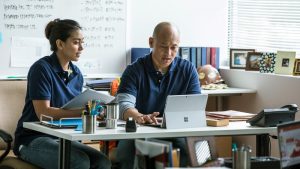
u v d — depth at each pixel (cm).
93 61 561
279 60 541
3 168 381
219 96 595
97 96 366
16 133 404
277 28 589
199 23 609
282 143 271
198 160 323
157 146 246
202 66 582
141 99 400
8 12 525
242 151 279
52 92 399
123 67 572
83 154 366
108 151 416
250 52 577
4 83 449
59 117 381
